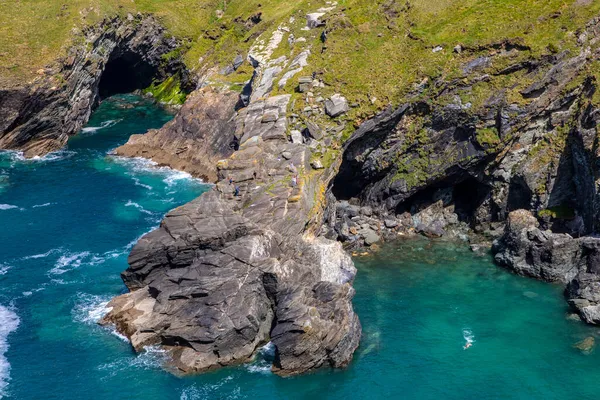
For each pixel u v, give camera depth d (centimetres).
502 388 5966
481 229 8538
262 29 12925
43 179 10069
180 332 6325
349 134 8538
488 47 8594
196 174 10281
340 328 6250
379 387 5991
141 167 10600
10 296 7200
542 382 6034
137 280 6950
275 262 6500
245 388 5962
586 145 7688
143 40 14412
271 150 8250
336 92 8938
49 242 8262
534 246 7556
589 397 5859
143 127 12581
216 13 15225
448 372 6166
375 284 7500
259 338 6431
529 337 6619
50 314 6919
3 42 11869
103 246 8188
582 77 8256
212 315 6272
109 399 5825
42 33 12244
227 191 7450
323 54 9731
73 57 11938
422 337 6625
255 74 10406
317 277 6769
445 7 9744
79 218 8869
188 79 13962
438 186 8831
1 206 9156
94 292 7275
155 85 14838
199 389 5944
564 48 8331
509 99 8281
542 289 7369
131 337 6419
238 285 6381
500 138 8275
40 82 11188
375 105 8562
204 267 6588
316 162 8069
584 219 7812
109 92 14900
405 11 9875
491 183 8525
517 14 9044
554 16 8750
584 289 7031
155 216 8950
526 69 8431
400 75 8850
